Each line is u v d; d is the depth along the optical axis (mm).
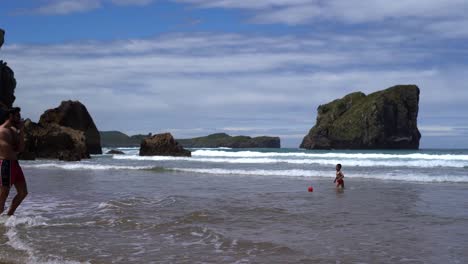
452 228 8719
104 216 9945
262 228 8680
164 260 6289
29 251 6750
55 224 8969
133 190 15688
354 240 7609
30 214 10250
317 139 117250
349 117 113312
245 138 152750
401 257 6484
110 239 7656
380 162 32594
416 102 107438
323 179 20438
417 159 38875
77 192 15000
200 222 9320
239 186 17156
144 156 47656
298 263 6156
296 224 9125
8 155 9383
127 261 6227
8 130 9453
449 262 6215
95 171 26266
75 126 53781
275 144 150500
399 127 106938
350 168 27719
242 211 10727
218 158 43938
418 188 16438
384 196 13977
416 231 8438
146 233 8164
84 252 6723
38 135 43875
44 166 30797
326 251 6824
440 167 28297
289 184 18016
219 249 6945
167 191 15320
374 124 107250
